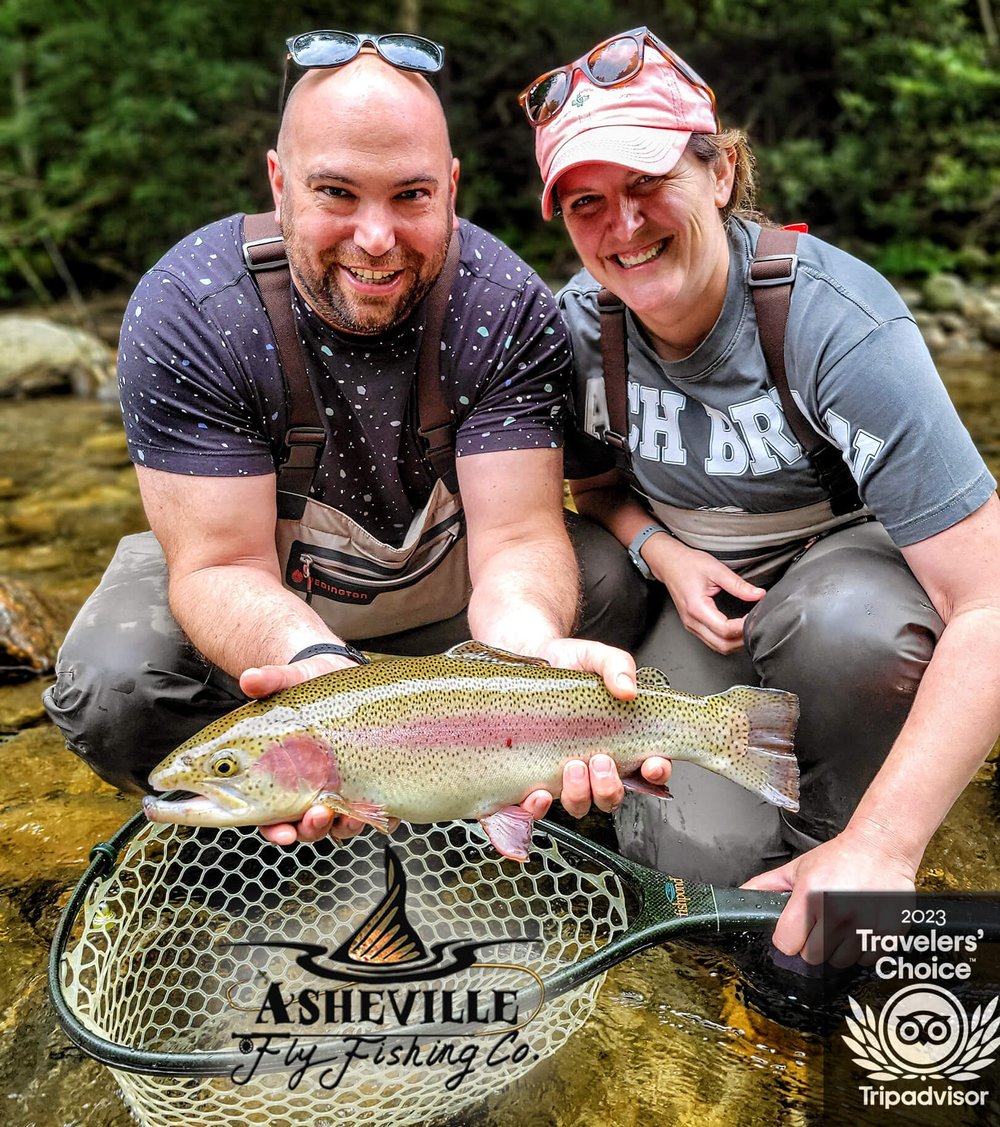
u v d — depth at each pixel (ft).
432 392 8.25
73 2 43.55
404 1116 5.97
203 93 42.01
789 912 6.50
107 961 6.57
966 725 6.47
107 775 8.55
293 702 6.34
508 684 6.59
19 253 41.11
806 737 7.47
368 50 7.30
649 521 9.14
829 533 8.30
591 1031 6.64
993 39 45.57
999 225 42.22
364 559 8.80
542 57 43.37
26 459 21.59
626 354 8.16
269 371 7.94
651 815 8.20
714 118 7.41
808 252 7.50
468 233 8.38
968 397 26.35
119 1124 6.05
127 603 8.44
